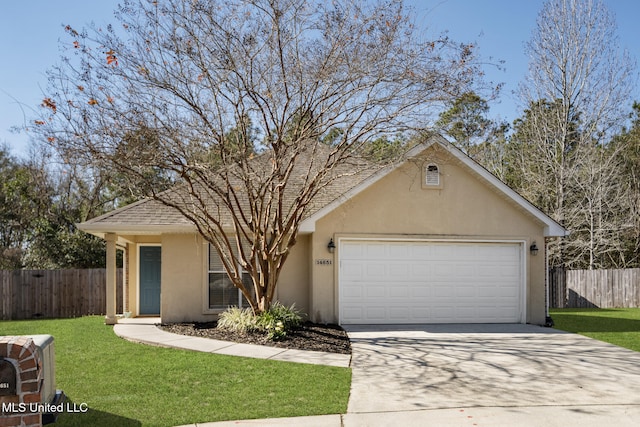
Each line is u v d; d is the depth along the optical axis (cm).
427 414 678
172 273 1448
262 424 635
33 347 530
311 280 1435
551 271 2330
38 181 2909
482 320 1494
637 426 640
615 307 2295
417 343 1150
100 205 2778
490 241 1500
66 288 1944
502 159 3009
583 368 928
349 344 1128
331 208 1392
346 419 656
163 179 1255
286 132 1240
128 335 1208
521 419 662
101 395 736
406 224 1459
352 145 1223
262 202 1222
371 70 1093
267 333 1179
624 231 2752
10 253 2641
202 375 841
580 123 2664
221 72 1085
